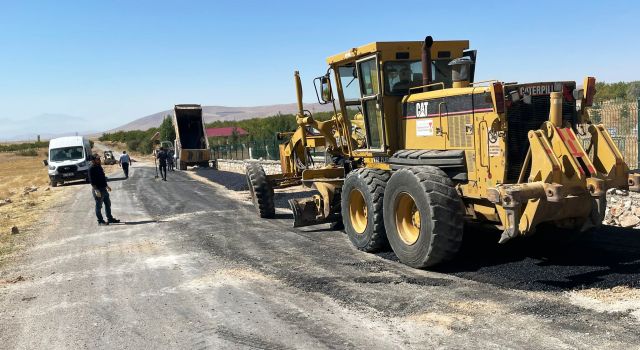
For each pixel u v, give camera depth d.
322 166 11.63
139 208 15.29
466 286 5.84
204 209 13.99
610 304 4.96
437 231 6.27
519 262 6.52
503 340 4.37
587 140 6.18
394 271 6.68
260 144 31.27
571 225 6.34
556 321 4.66
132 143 90.88
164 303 6.03
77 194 21.14
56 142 28.86
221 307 5.74
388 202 7.13
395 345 4.44
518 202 5.52
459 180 6.65
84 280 7.31
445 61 8.16
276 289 6.27
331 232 9.73
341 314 5.25
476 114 6.31
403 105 7.70
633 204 8.95
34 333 5.35
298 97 11.12
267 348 4.57
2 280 7.60
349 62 8.67
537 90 6.13
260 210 11.81
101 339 5.05
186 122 38.91
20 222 13.54
